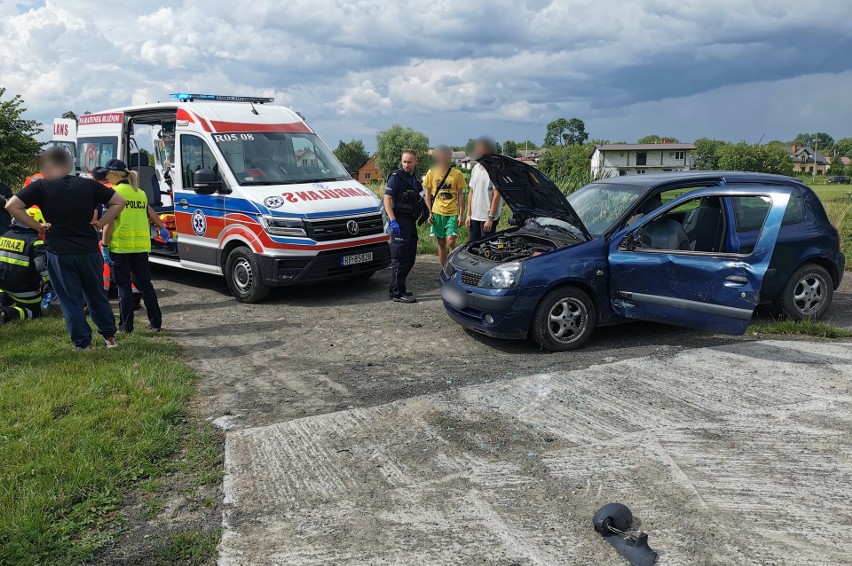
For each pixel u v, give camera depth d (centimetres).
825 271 718
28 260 747
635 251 628
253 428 466
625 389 511
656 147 9900
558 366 572
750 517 339
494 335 629
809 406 471
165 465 415
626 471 388
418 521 348
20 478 386
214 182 877
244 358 636
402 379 563
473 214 991
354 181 974
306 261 844
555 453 413
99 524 353
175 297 923
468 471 396
